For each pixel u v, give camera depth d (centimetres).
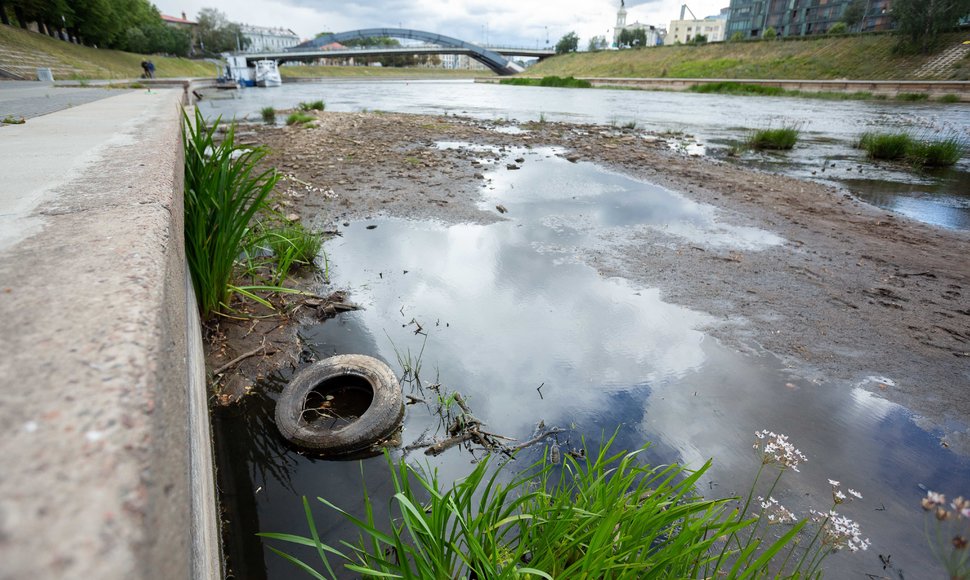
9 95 954
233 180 323
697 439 222
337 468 205
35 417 51
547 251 457
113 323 70
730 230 518
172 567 49
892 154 1005
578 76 6894
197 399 167
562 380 268
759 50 5062
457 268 417
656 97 3209
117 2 5209
